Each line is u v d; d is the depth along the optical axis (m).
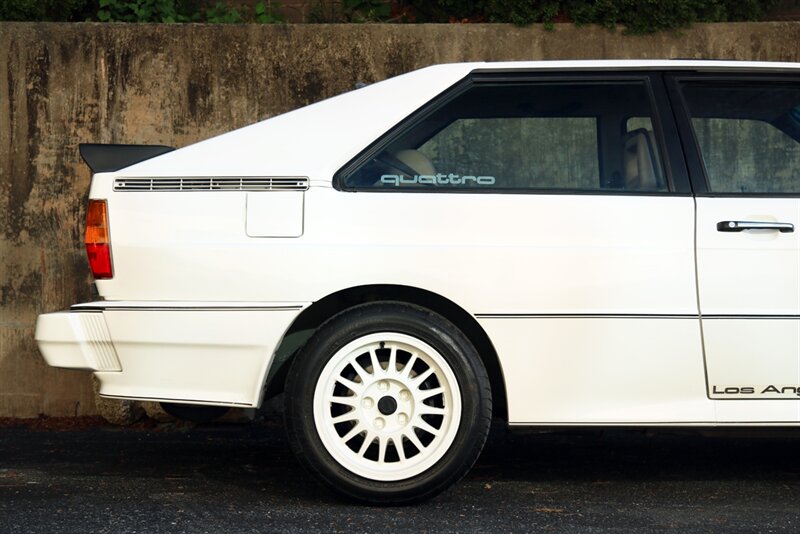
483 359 4.24
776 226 3.94
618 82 4.15
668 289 3.90
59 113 6.09
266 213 3.93
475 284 3.89
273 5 7.46
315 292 3.88
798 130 4.15
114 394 3.95
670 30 6.34
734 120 4.14
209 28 6.17
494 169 4.04
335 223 3.92
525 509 3.94
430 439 4.02
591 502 4.06
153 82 6.14
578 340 3.89
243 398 3.89
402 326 3.88
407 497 3.90
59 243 6.07
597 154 4.05
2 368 6.04
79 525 3.68
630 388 3.90
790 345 3.91
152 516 3.80
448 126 4.08
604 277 3.89
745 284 3.91
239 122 6.19
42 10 6.69
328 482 3.88
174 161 4.03
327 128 4.07
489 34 6.29
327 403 3.89
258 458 5.03
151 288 3.93
